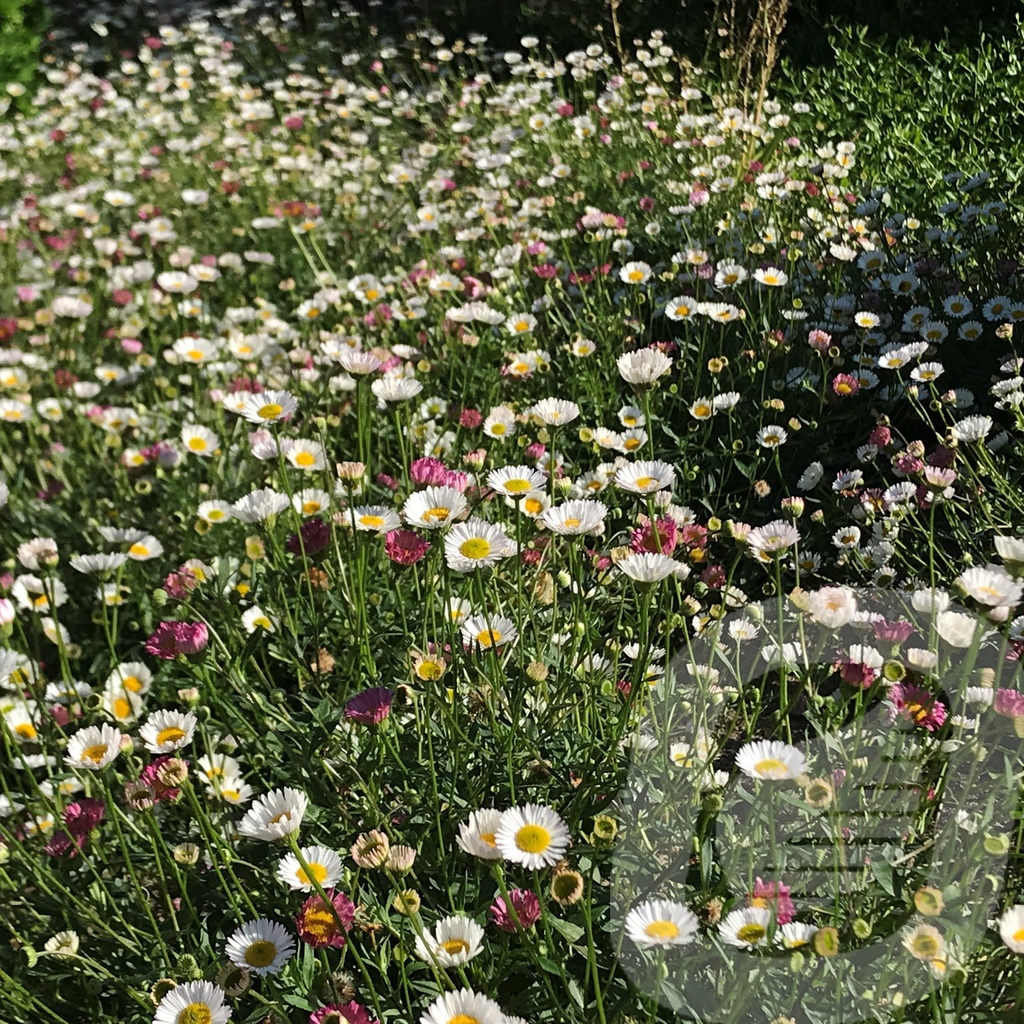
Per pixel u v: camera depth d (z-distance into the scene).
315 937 1.61
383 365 3.51
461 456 3.20
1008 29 5.86
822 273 3.90
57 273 5.29
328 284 4.84
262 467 3.45
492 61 7.99
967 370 3.41
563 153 5.70
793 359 3.61
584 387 3.63
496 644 2.12
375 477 3.36
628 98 6.17
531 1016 1.70
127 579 3.16
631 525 2.78
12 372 4.11
